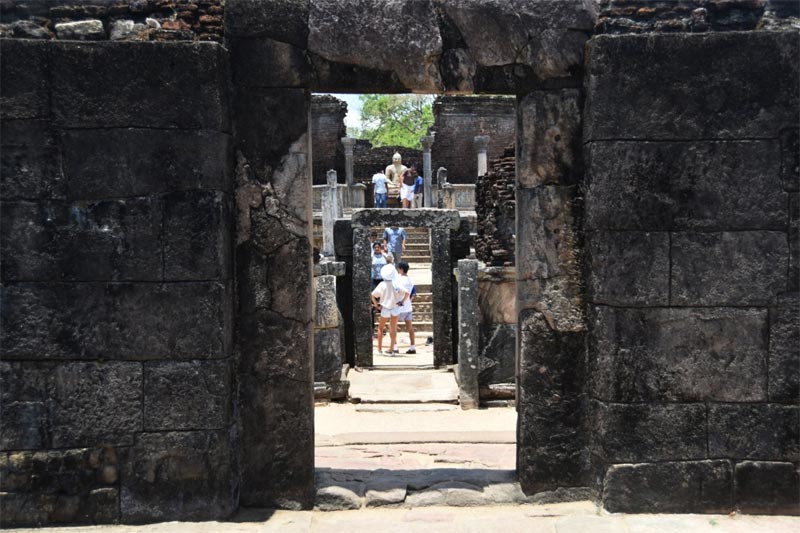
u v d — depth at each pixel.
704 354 4.00
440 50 4.08
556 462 4.21
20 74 3.78
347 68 4.09
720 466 4.02
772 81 3.92
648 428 4.02
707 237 3.97
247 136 4.08
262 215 4.09
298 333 4.12
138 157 3.86
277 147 4.09
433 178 27.00
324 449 5.69
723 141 3.95
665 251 3.98
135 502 3.93
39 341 3.86
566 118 4.14
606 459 4.04
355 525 3.91
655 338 4.00
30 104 3.79
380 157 27.94
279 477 4.15
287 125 4.08
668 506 4.03
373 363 10.15
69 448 3.90
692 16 4.07
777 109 3.92
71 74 3.81
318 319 7.98
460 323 7.76
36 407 3.88
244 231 4.10
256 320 4.12
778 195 3.94
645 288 3.99
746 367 4.00
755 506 4.02
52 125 3.81
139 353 3.91
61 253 3.85
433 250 9.77
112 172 3.85
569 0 4.08
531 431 4.23
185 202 3.89
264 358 4.12
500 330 7.85
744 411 4.01
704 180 3.96
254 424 4.14
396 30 4.06
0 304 3.84
